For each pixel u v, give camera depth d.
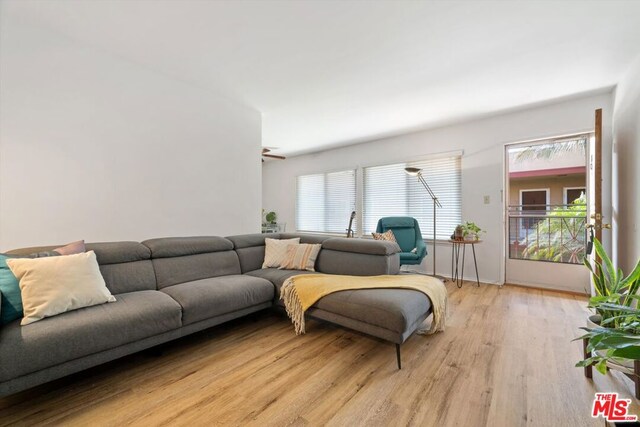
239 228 3.69
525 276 3.88
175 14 2.00
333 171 5.98
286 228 6.92
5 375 1.30
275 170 7.14
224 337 2.35
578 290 3.53
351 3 1.87
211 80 3.02
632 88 2.52
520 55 2.46
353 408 1.48
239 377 1.76
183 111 3.09
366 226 5.47
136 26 2.15
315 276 2.63
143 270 2.32
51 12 2.01
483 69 2.71
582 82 2.95
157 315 1.84
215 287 2.28
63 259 1.79
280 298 2.52
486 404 1.50
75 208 2.39
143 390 1.63
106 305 1.80
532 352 2.04
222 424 1.37
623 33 2.13
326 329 2.51
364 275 2.77
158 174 2.91
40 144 2.22
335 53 2.48
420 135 4.73
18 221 2.13
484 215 4.07
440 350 2.09
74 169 2.38
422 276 2.66
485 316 2.75
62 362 1.48
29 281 1.62
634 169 2.47
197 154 3.23
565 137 3.56
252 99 3.51
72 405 1.50
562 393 1.58
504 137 3.90
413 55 2.49
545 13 1.93
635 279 1.47
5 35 2.06
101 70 2.51
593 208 3.34
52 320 1.55
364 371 1.83
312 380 1.73
